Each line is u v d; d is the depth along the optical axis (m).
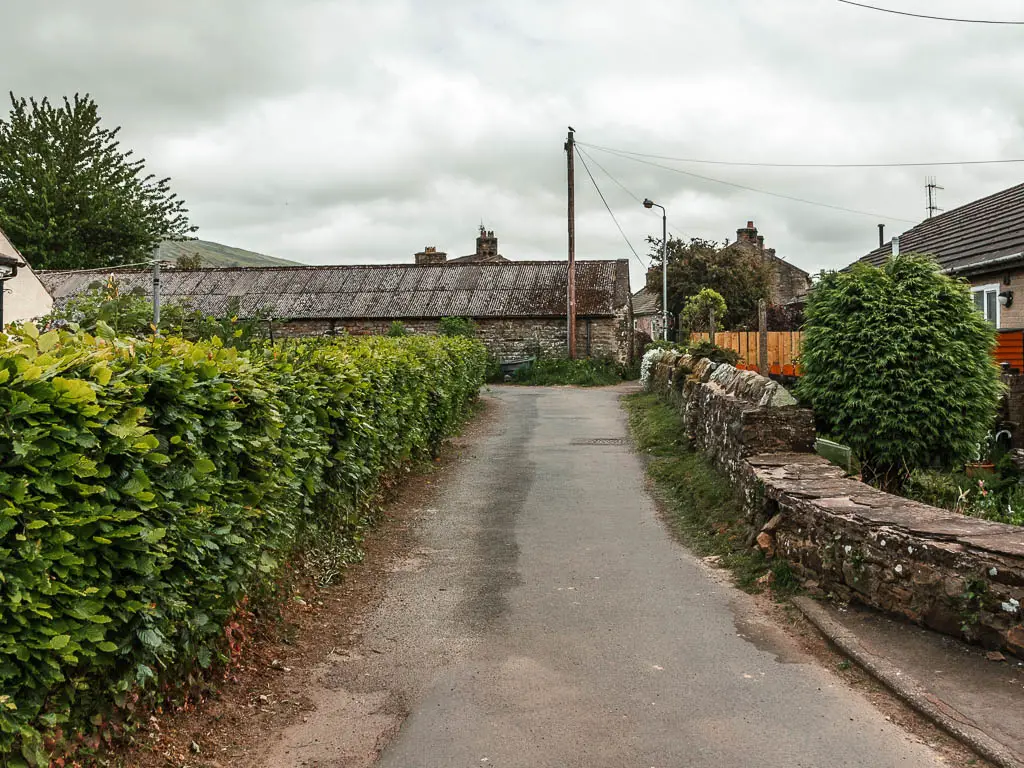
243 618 5.45
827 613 5.98
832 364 8.95
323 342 10.05
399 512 9.74
